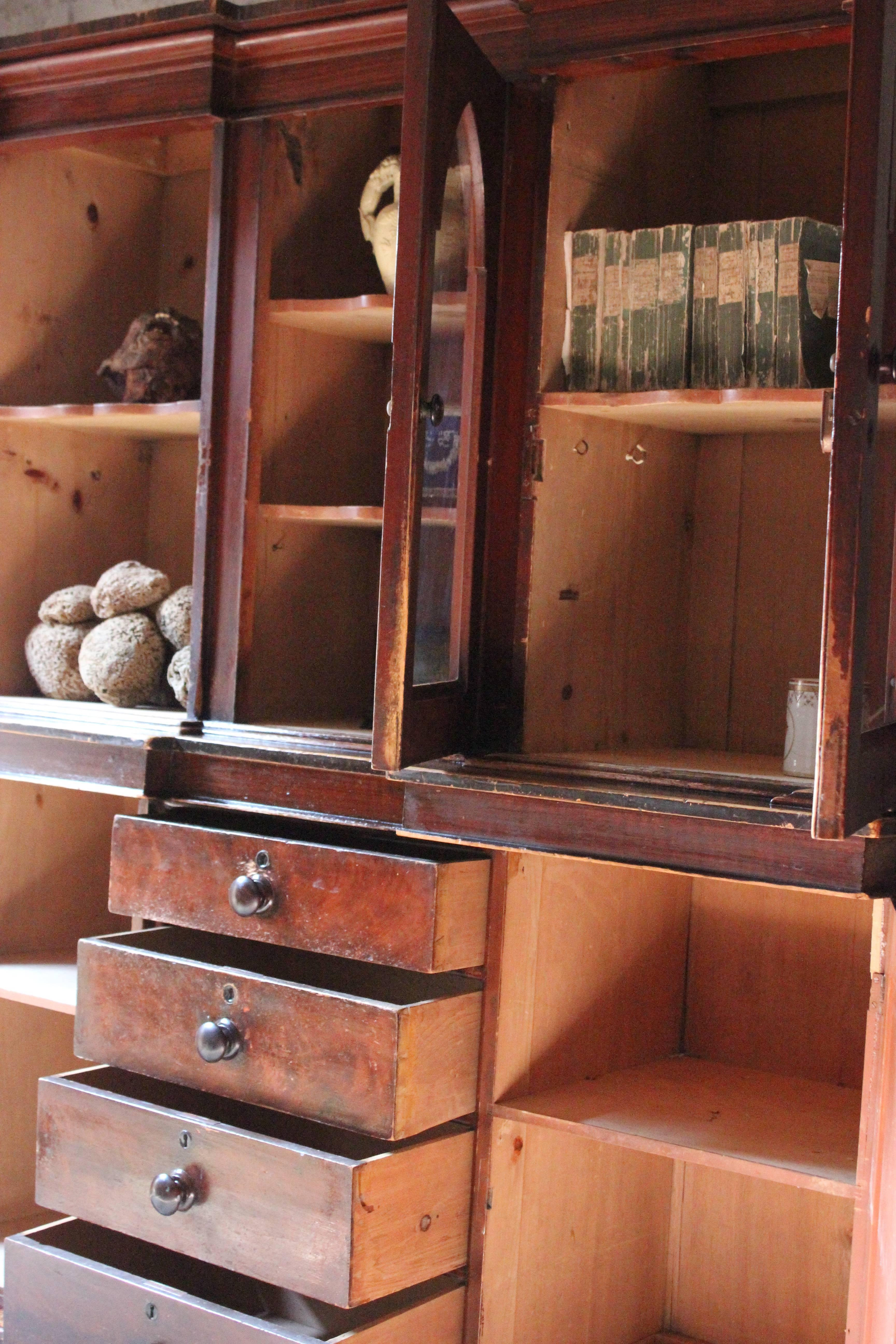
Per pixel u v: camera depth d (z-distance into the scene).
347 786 1.85
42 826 2.47
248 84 2.04
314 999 1.72
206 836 1.90
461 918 1.73
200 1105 2.08
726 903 2.15
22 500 2.41
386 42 1.91
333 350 2.22
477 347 1.76
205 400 2.06
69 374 2.50
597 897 1.95
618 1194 2.05
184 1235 1.79
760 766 1.86
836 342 1.78
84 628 2.35
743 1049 2.13
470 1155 1.78
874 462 1.22
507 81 1.81
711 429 2.08
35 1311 1.89
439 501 1.65
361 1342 1.63
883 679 1.37
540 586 1.83
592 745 1.97
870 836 1.39
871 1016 1.52
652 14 1.70
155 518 2.65
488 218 1.76
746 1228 2.12
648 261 1.82
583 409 1.82
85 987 1.96
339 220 2.21
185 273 2.64
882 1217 1.44
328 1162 1.65
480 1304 1.77
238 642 2.04
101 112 2.15
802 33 1.62
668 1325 2.19
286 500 2.14
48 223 2.45
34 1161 2.46
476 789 1.67
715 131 2.21
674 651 2.16
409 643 1.55
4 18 2.96
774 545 2.13
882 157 1.18
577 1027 1.93
